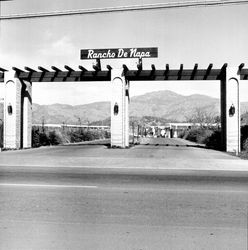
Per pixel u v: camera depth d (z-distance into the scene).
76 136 50.16
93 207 7.05
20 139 28.61
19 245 4.82
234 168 14.70
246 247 4.77
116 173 12.64
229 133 25.67
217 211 6.77
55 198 7.89
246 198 8.02
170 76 27.39
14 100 27.72
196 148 31.03
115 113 27.31
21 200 7.64
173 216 6.39
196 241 5.00
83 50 26.70
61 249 4.68
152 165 15.73
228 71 25.83
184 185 9.86
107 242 4.95
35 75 28.05
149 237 5.18
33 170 13.39
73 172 12.82
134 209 6.91
